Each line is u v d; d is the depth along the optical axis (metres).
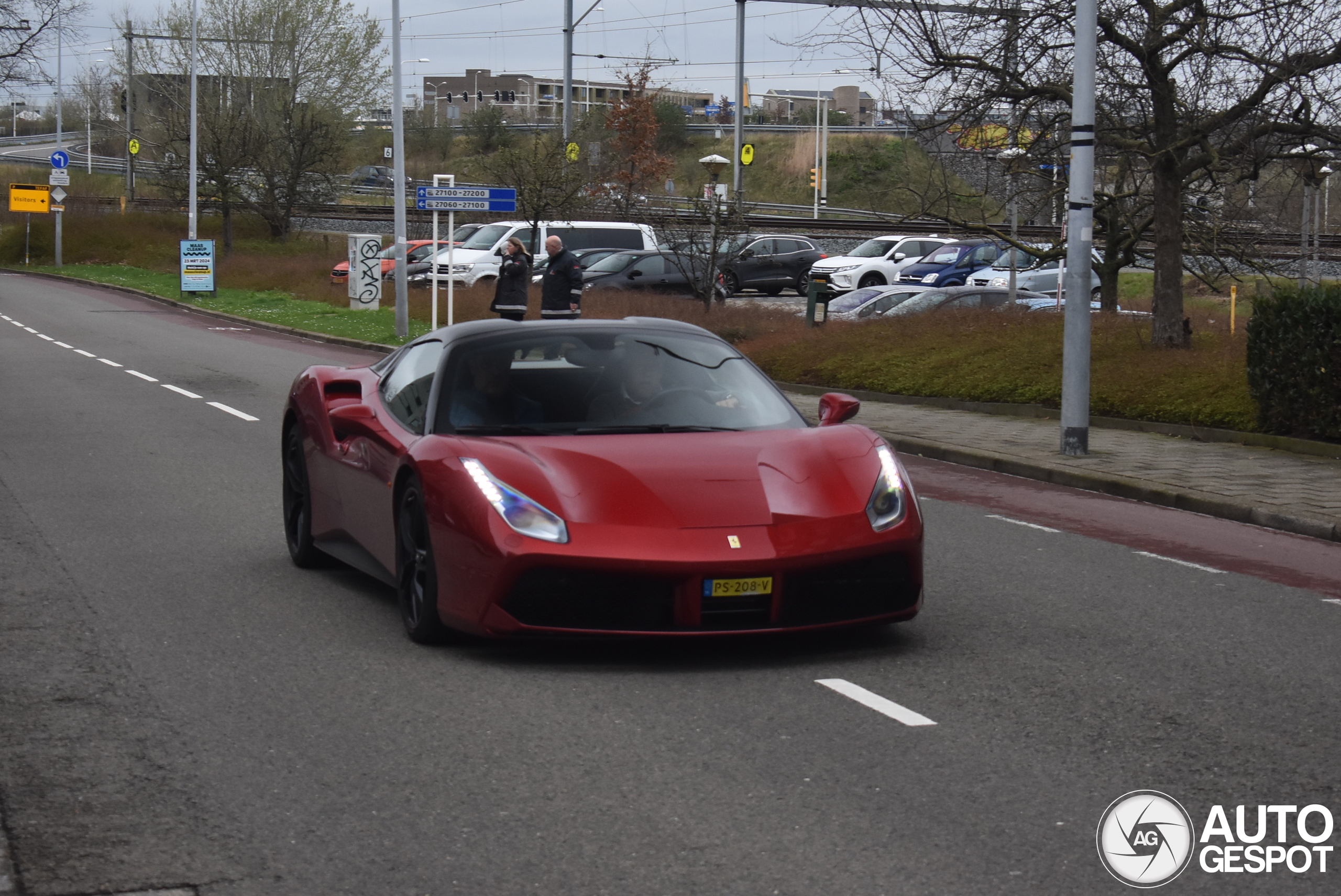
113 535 8.62
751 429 6.25
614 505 5.45
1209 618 6.71
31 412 15.61
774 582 5.37
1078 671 5.66
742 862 3.71
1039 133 18.38
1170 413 14.20
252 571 7.61
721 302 30.95
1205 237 20.03
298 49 65.31
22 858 3.75
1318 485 10.77
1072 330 12.39
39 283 48.66
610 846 3.82
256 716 5.01
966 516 9.77
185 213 63.00
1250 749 4.70
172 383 19.16
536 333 6.68
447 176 26.55
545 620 5.39
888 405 17.25
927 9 17.02
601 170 55.28
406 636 6.14
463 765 4.48
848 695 5.27
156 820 4.02
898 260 39.38
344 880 3.61
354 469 6.76
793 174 90.00
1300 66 14.84
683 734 4.79
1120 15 16.11
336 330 29.72
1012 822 4.00
